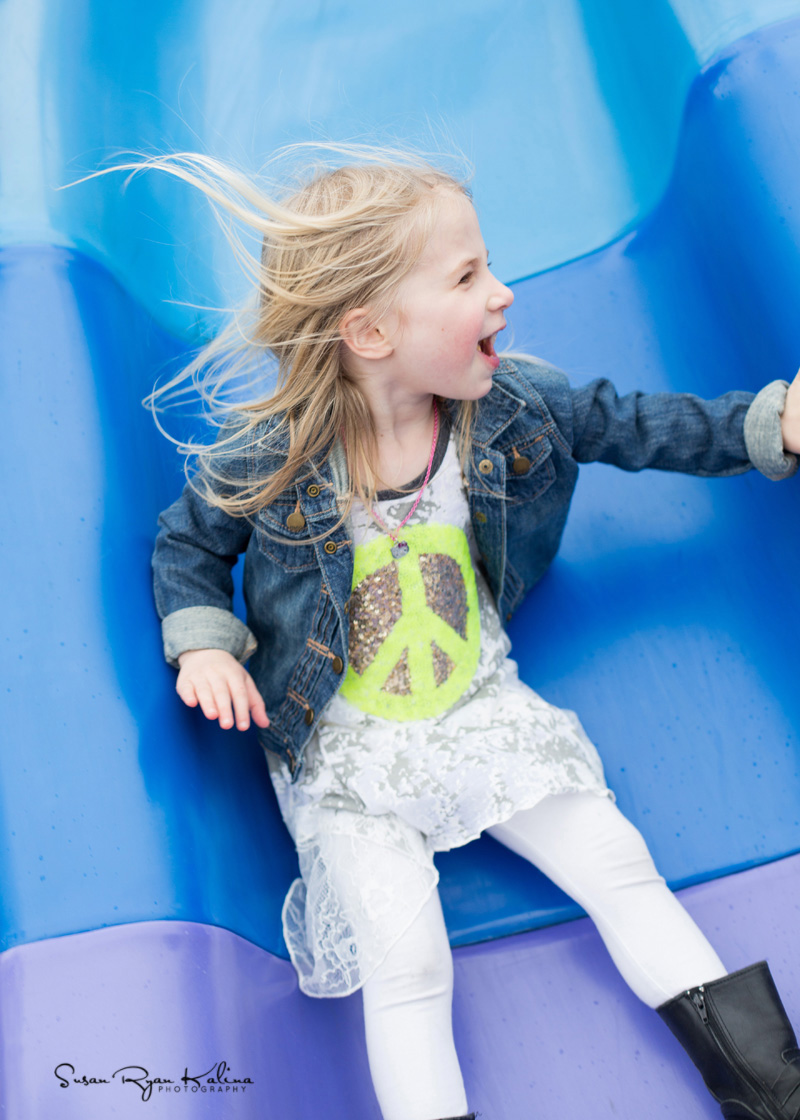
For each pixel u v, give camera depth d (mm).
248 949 1005
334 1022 1058
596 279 1465
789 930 1078
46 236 1236
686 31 1348
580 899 1011
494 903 1136
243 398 1407
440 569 1054
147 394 1319
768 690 1200
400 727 1057
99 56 1522
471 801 989
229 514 1060
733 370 1306
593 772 1044
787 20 1276
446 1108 903
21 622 1026
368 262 922
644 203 1484
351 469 1010
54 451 1112
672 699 1218
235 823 1086
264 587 1070
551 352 1422
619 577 1298
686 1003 943
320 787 1052
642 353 1406
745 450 1096
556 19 1641
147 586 1114
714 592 1264
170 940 922
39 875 934
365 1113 1014
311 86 1640
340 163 1135
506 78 1623
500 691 1103
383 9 1690
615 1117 1005
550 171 1552
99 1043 863
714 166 1297
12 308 1180
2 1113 839
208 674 1041
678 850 1136
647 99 1481
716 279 1329
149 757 1006
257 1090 907
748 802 1150
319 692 1055
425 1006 938
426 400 1027
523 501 1120
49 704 995
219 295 1484
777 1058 909
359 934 966
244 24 1691
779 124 1228
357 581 1038
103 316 1242
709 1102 1001
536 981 1087
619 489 1352
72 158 1353
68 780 969
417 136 1580
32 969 895
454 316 931
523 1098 1023
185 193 1546
